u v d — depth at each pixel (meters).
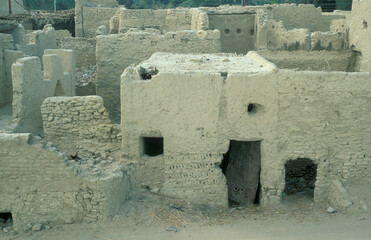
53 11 33.62
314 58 17.22
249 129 11.24
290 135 11.31
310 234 10.09
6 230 10.42
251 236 10.05
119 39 17.36
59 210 10.52
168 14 24.77
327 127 11.30
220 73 10.99
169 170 11.52
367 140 11.40
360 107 11.20
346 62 17.02
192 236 10.05
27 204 10.52
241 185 12.30
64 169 10.30
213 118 11.18
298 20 24.50
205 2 40.44
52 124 12.34
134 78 11.22
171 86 11.02
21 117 13.10
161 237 9.99
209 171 11.52
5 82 15.84
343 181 11.60
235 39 22.38
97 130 12.32
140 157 11.60
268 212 11.36
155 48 17.38
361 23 15.78
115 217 10.62
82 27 29.75
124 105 11.20
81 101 12.16
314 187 12.53
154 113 11.21
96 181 10.34
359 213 10.88
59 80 15.75
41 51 19.94
